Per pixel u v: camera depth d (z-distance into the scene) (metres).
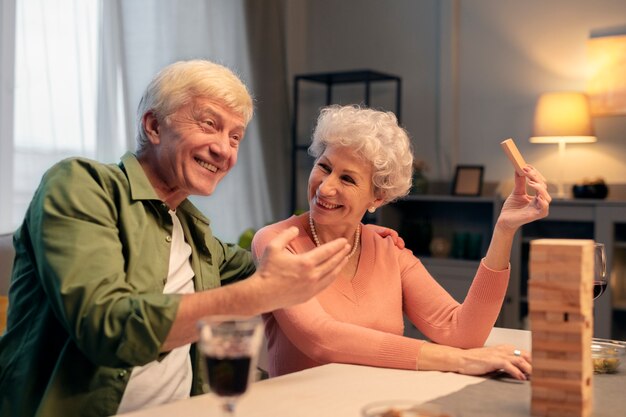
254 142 5.33
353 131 1.84
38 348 1.54
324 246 1.32
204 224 1.82
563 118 4.48
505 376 1.57
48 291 1.43
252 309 1.30
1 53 3.72
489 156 5.18
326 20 5.87
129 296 1.37
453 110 5.29
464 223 5.23
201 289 1.77
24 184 3.86
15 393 1.55
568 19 4.90
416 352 1.62
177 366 1.70
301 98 5.89
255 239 1.93
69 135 4.03
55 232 1.43
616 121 4.74
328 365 1.63
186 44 4.74
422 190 5.11
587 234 4.74
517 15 5.09
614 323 4.42
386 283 1.93
